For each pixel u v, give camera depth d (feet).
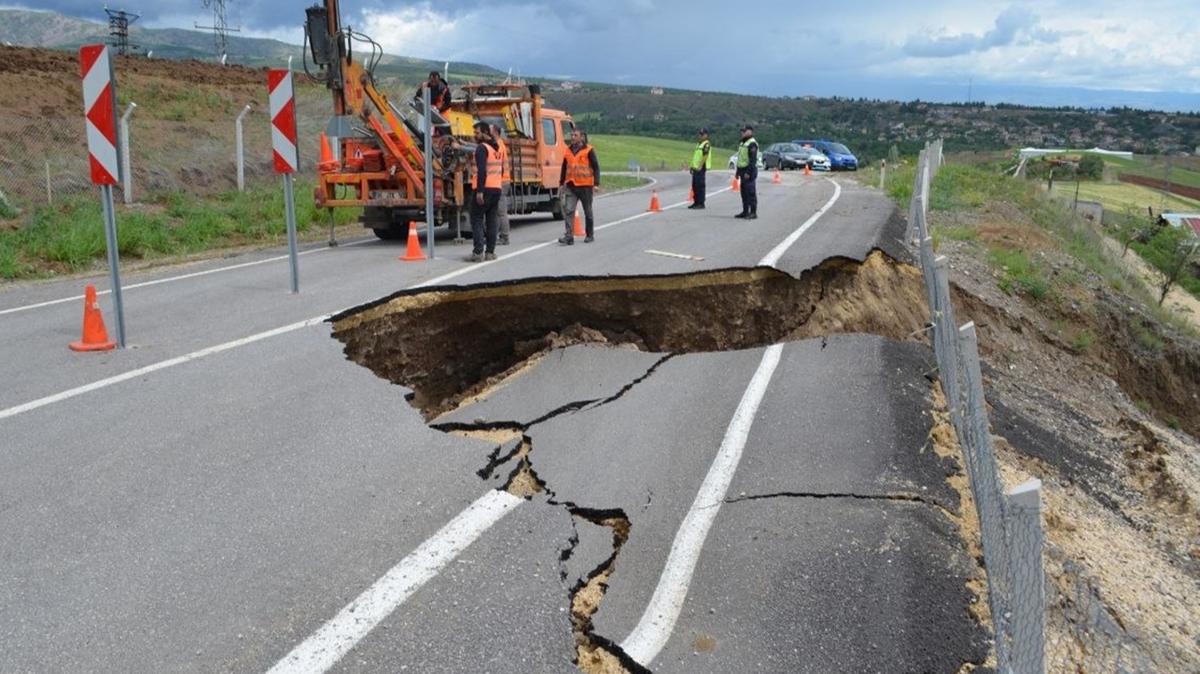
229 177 64.85
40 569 13.38
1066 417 38.14
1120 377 49.98
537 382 24.52
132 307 31.27
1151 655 17.06
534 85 56.70
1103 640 16.66
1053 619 16.55
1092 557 21.68
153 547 14.10
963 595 13.89
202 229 50.42
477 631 12.17
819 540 15.37
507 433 20.63
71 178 54.39
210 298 32.45
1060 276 53.21
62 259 42.16
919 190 48.73
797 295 36.04
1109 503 28.73
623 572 14.40
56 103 63.21
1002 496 11.40
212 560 13.74
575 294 33.17
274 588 13.00
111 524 14.84
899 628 12.89
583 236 48.32
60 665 11.12
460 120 53.83
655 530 15.74
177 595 12.75
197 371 23.35
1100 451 34.88
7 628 11.87
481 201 38.83
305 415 20.16
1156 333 53.01
